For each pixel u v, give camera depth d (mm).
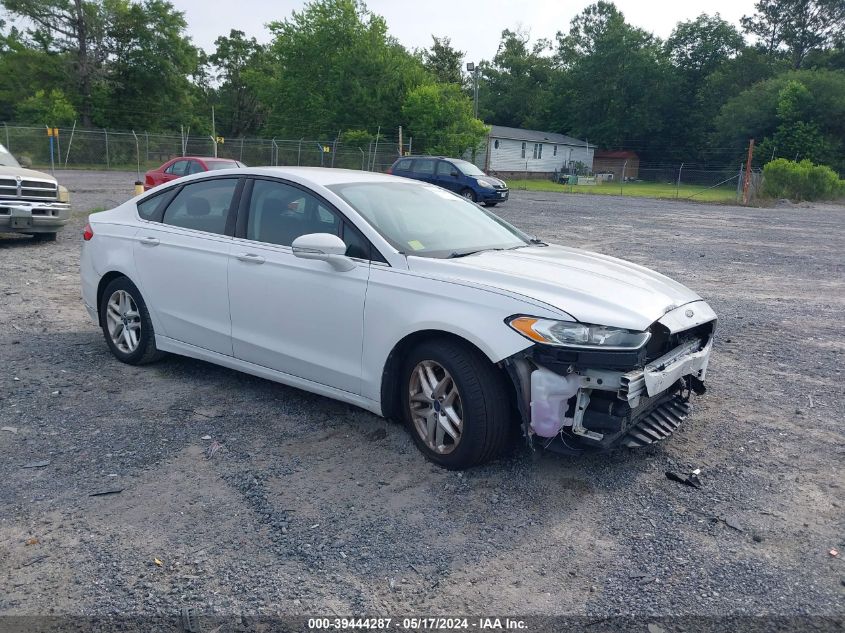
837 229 20297
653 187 54406
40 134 43375
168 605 2680
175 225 5180
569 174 59469
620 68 76188
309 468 3834
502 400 3617
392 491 3592
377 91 50406
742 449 4207
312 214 4438
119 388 5016
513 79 87625
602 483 3727
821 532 3283
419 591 2797
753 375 5727
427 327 3707
